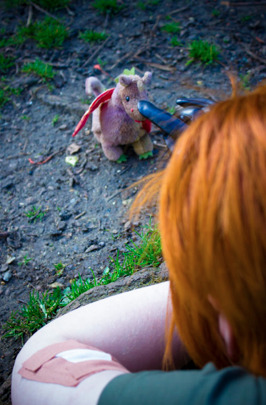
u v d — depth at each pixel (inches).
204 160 18.3
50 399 24.8
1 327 92.0
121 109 110.7
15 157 131.9
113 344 32.9
